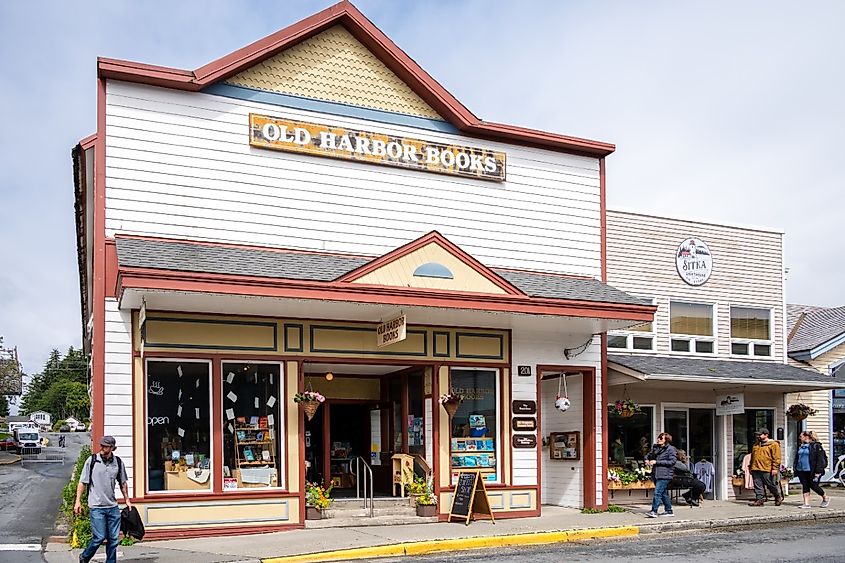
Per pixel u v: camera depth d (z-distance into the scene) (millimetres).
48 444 58938
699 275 19812
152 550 11555
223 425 13180
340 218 14609
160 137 13398
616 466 17875
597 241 17078
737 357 20141
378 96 15188
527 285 14969
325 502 13977
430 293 13195
